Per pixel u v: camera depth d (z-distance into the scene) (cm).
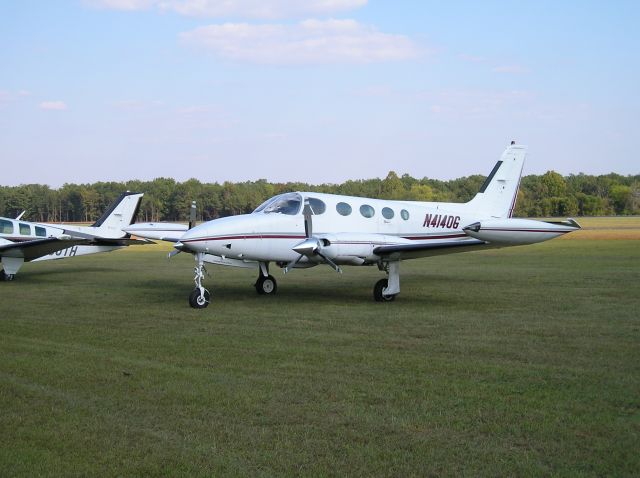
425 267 2269
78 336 986
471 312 1207
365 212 1553
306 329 1040
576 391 669
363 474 472
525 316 1151
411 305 1318
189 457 502
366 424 573
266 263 1517
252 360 816
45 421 582
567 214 10594
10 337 980
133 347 900
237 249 1373
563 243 3847
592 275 1877
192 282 1828
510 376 731
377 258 1381
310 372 754
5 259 1881
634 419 581
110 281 1872
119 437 543
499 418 587
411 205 1664
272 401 640
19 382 712
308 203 1440
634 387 682
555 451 510
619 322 1078
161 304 1355
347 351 868
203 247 1332
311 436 546
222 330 1034
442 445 525
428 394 663
